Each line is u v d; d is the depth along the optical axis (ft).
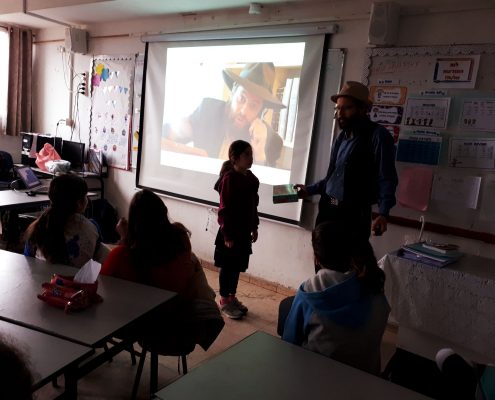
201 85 13.02
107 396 6.53
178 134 13.73
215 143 12.84
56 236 5.98
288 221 11.28
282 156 11.39
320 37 10.45
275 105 11.44
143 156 14.78
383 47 9.41
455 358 3.98
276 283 11.78
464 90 8.55
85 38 15.94
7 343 2.14
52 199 6.07
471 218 8.63
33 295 4.90
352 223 7.74
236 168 9.16
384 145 7.41
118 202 15.90
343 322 4.15
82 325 4.27
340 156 7.94
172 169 13.98
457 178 8.71
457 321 6.61
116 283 5.40
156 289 5.30
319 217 8.35
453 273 6.59
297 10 10.84
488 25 8.23
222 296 9.85
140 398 6.53
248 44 11.85
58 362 3.54
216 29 12.42
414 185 9.17
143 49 14.48
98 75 15.96
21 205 9.64
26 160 16.71
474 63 8.38
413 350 7.22
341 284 4.18
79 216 6.24
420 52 8.94
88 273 4.85
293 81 11.05
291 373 3.70
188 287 5.75
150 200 5.49
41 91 18.20
